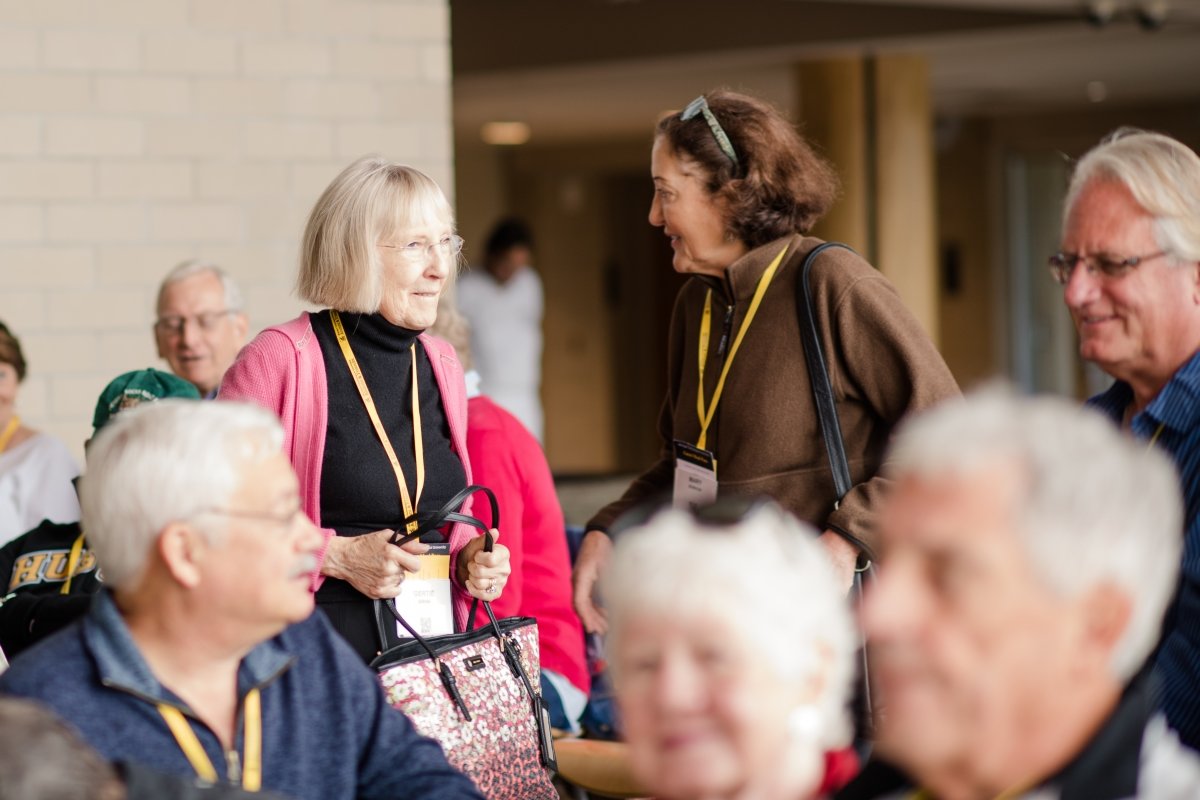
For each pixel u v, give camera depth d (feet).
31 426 20.68
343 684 8.03
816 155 11.22
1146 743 5.51
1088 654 4.98
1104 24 33.83
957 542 4.89
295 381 10.06
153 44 21.22
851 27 36.52
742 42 36.27
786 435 10.71
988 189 61.36
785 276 10.85
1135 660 5.18
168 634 7.29
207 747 7.35
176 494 7.05
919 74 41.04
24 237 20.58
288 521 7.27
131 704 7.20
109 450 7.18
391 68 22.77
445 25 23.12
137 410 7.35
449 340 13.83
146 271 21.34
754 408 10.80
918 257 41.32
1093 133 58.75
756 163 10.77
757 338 10.86
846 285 10.57
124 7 21.02
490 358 37.04
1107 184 8.38
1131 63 44.70
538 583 13.74
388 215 10.09
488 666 9.77
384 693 8.43
